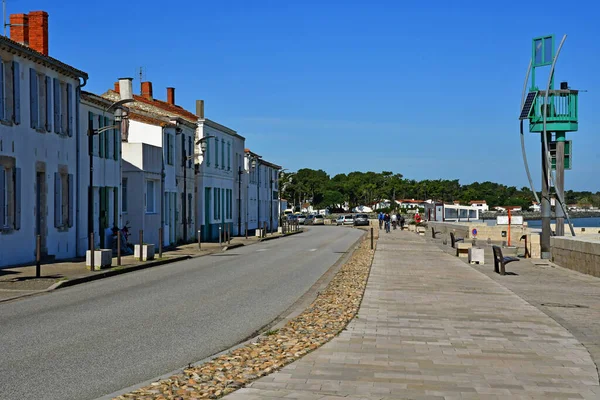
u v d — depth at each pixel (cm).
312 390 704
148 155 3469
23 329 1127
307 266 2559
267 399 670
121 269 2219
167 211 3819
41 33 2795
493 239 4584
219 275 2170
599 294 1627
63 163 2627
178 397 670
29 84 2372
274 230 7269
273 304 1470
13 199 2269
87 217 2842
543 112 2769
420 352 907
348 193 16612
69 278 1880
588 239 2419
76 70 2689
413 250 3456
